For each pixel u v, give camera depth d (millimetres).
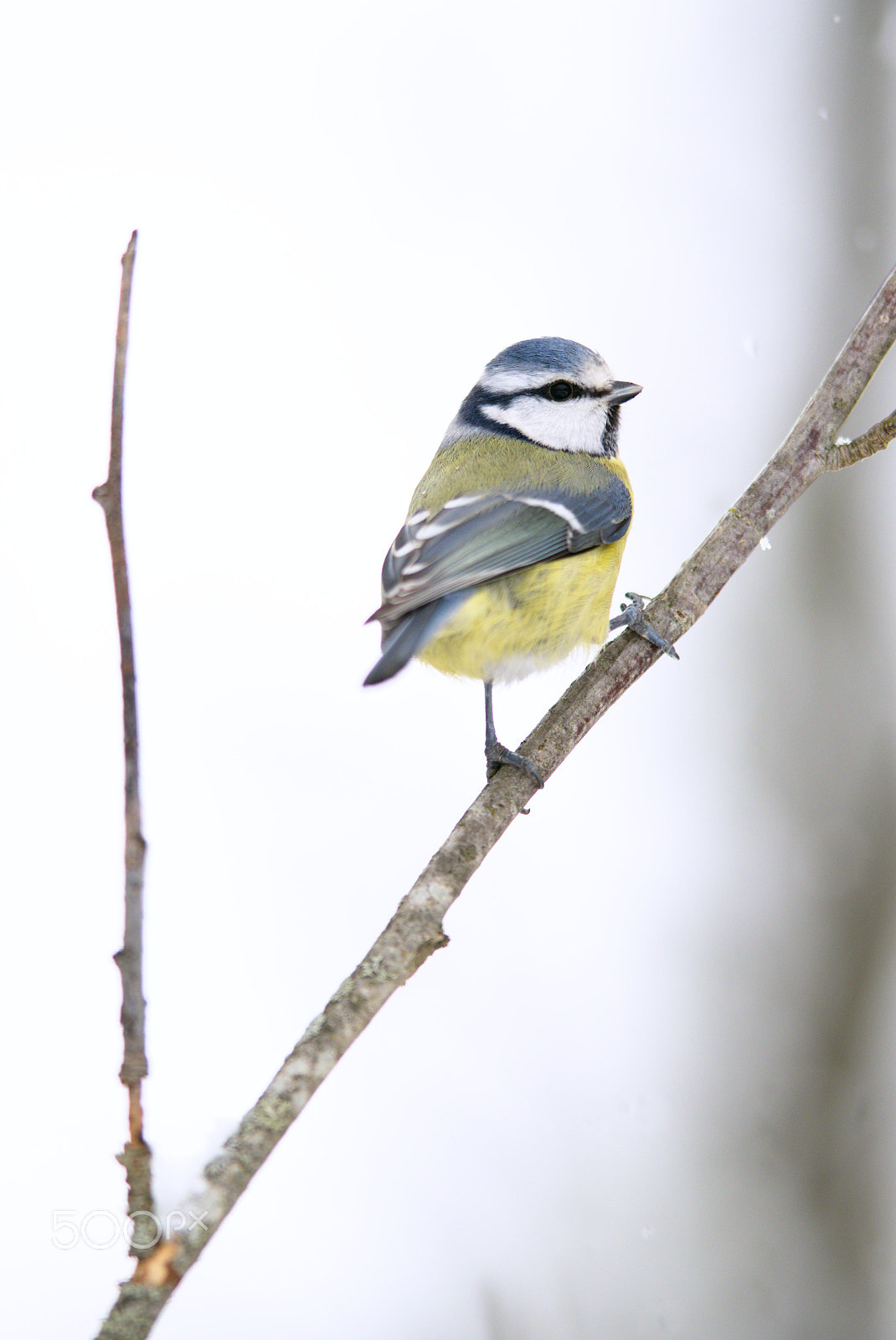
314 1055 4988
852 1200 11578
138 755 4262
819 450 7465
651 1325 9945
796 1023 12391
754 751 13516
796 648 13648
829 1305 10922
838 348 14227
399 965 5410
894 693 13430
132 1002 4211
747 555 7480
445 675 9562
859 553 13727
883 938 12695
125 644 4258
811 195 14578
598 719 7105
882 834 13031
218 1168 4582
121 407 4289
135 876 4230
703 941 12508
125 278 4336
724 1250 10805
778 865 13070
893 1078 12312
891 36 14406
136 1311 4199
